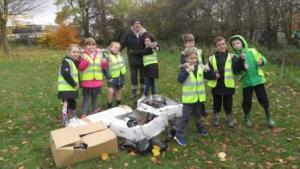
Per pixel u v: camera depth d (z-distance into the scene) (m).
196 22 9.44
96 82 3.33
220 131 3.04
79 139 2.50
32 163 2.55
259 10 7.07
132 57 3.91
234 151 2.68
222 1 8.26
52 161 2.56
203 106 3.35
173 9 10.03
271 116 3.39
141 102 3.22
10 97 4.38
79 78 3.31
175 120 2.92
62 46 15.09
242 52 3.04
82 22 17.97
